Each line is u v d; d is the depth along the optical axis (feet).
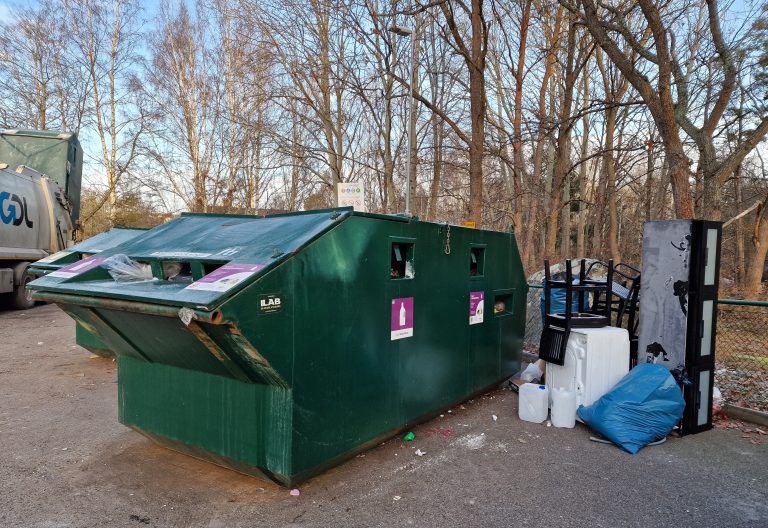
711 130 28.78
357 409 11.37
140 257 11.48
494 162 72.02
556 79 64.75
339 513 9.63
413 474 11.41
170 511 9.65
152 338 10.14
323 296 10.26
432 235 13.87
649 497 10.47
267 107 69.82
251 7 58.49
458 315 15.21
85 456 12.24
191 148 87.92
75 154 47.50
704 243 13.93
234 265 9.39
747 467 12.00
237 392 10.06
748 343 25.85
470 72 34.35
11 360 22.72
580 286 15.37
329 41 56.80
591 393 14.67
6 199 34.96
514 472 11.60
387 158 58.13
